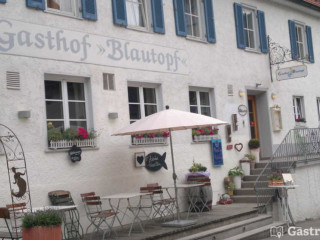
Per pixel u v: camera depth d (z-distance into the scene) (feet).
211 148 42.39
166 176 37.96
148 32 38.01
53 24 31.42
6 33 28.86
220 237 32.17
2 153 27.68
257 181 41.27
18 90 29.12
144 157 36.09
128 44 36.24
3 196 27.61
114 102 34.65
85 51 33.14
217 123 30.04
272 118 50.14
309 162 44.11
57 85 32.14
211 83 43.45
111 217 33.50
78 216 30.07
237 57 46.85
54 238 23.06
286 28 54.44
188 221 32.53
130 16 37.50
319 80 59.41
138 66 36.78
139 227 32.50
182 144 39.73
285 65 53.36
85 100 33.50
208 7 43.96
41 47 30.55
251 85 48.14
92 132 32.83
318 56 59.77
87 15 33.35
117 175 34.14
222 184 42.91
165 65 39.09
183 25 41.14
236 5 47.44
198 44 42.65
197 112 42.42
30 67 29.89
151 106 38.45
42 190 29.55
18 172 27.12
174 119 29.96
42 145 29.94
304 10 57.21
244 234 33.63
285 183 37.96
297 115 55.16
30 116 29.40
